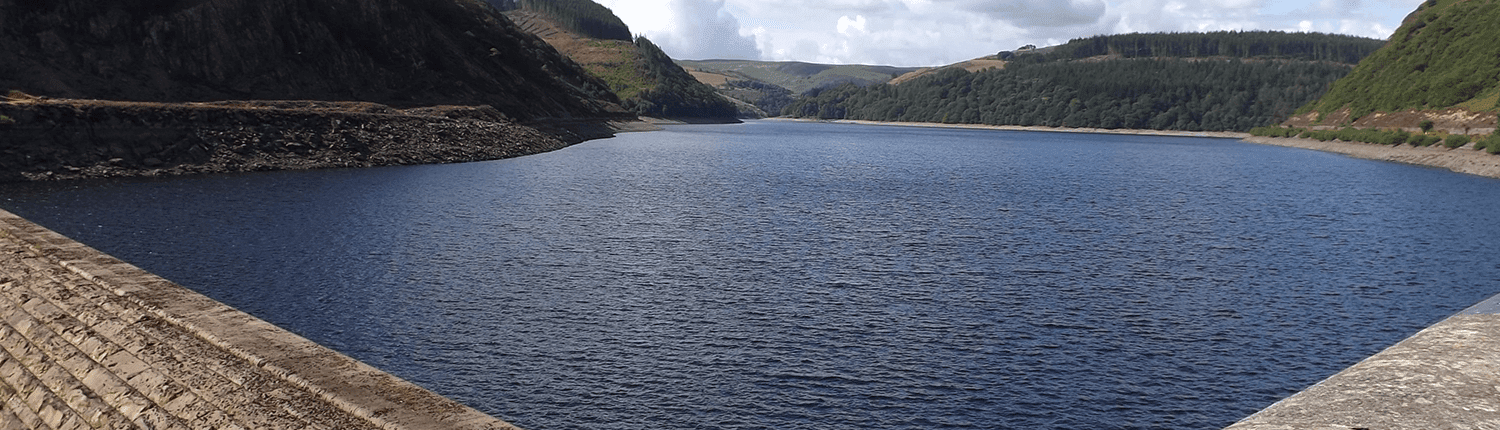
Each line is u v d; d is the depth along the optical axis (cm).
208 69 9550
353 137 8619
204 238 4103
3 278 1856
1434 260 4559
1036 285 3634
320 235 4309
